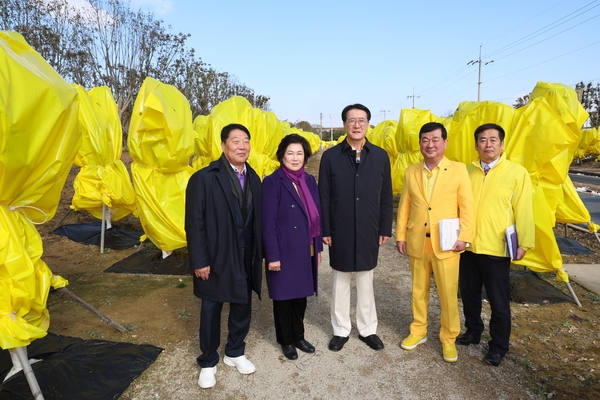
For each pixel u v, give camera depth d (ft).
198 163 29.45
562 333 12.19
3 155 7.29
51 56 47.39
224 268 9.41
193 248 9.20
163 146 17.33
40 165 8.61
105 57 55.62
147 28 59.06
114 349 10.99
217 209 9.32
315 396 9.41
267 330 12.66
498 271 10.25
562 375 10.01
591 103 113.91
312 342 11.84
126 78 57.62
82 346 11.13
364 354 11.15
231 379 10.00
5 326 7.66
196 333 12.32
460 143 15.64
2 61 7.47
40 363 10.25
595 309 13.92
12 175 7.71
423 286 11.09
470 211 10.04
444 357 10.73
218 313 9.78
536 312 13.69
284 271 10.17
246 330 10.29
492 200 10.27
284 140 10.30
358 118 10.37
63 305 14.43
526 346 11.44
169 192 18.08
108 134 21.26
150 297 15.20
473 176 10.88
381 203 11.27
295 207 10.16
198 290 9.64
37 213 9.39
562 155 13.96
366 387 9.71
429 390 9.55
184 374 10.21
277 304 10.62
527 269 17.54
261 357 11.02
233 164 9.78
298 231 10.15
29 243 8.48
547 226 14.15
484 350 11.28
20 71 7.70
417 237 10.71
